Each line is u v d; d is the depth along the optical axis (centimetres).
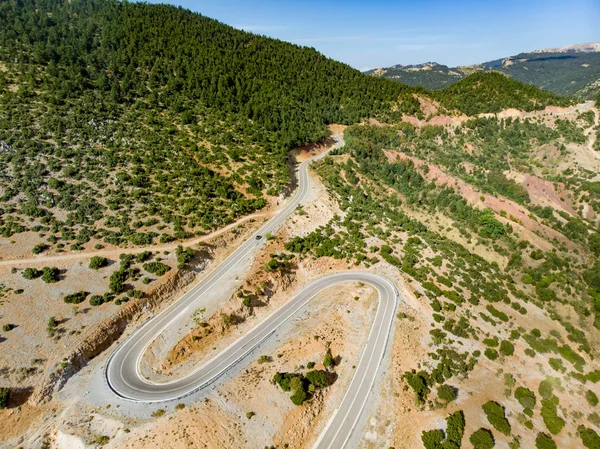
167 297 8212
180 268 8569
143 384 6494
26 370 6166
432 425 6512
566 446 6550
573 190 14750
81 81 13888
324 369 7162
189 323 7644
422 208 13038
